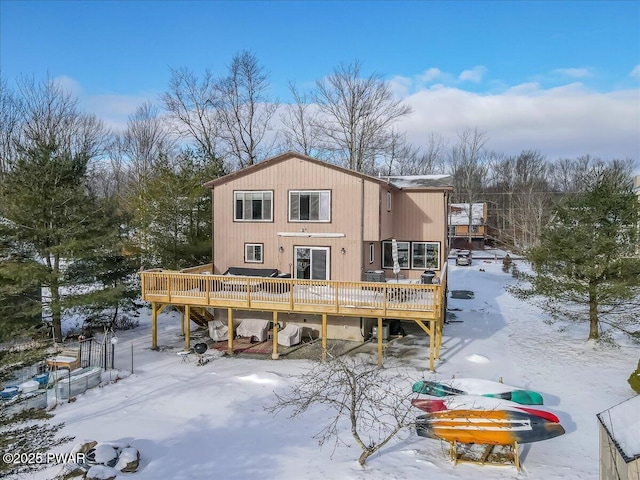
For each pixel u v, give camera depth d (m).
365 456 9.87
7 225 17.67
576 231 17.41
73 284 18.89
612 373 15.34
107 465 9.62
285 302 16.94
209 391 14.04
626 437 7.47
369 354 17.48
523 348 18.16
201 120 36.28
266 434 11.41
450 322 22.39
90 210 19.19
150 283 18.42
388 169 52.56
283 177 19.78
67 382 13.48
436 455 10.48
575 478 9.38
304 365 16.34
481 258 50.44
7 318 14.62
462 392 12.27
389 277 22.55
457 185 66.31
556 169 79.56
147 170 42.03
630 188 17.97
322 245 19.41
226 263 20.81
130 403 13.20
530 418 10.37
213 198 20.84
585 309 22.64
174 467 9.85
